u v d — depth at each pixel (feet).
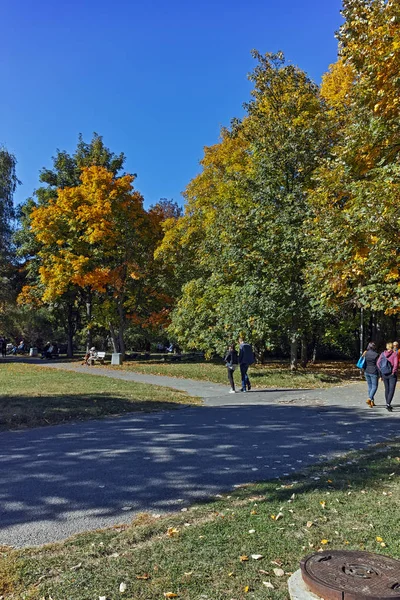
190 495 18.10
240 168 82.94
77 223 96.73
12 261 137.39
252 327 67.67
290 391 53.67
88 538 14.06
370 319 96.53
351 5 32.12
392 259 33.81
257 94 74.23
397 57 28.40
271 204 68.59
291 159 68.18
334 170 38.45
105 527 15.11
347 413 38.34
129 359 112.27
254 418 35.60
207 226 82.33
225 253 71.31
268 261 66.90
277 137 70.44
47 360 115.75
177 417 36.22
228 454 24.27
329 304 44.83
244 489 18.60
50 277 97.40
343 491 18.21
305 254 60.64
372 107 32.89
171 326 91.76
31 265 117.60
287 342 95.76
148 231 103.30
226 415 37.17
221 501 17.21
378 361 41.45
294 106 70.79
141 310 110.63
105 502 17.37
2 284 131.75
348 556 11.37
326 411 39.37
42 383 57.88
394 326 102.01
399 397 48.60
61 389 50.65
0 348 144.56
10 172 133.49
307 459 23.35
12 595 11.05
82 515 16.14
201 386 58.49
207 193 96.43
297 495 17.70
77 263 94.02
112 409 38.42
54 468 21.81
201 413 38.27
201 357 111.75
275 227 65.67
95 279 95.09
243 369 53.93
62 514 16.22
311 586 9.96
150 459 23.30
